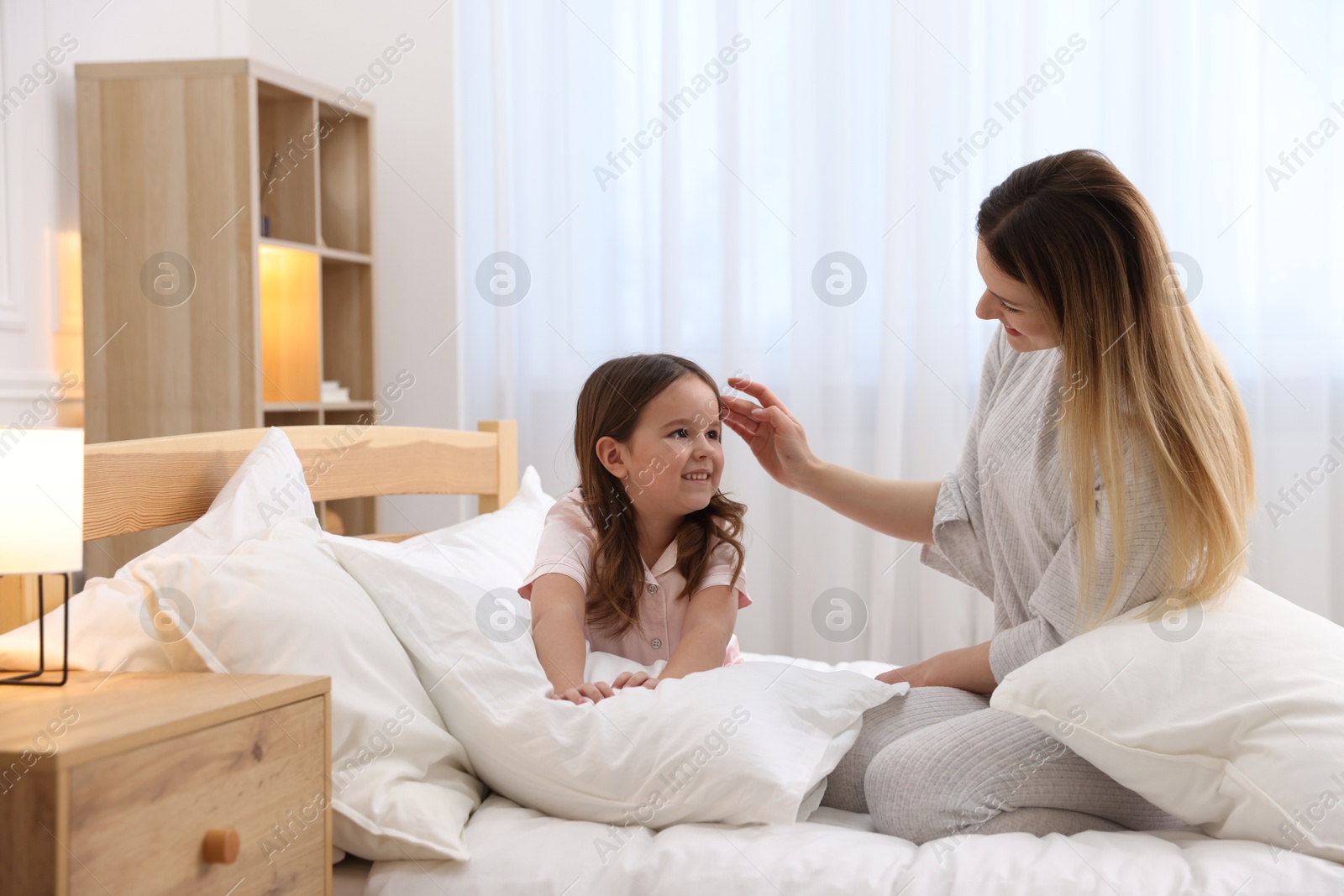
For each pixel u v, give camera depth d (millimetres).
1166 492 946
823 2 2367
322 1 2684
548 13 2559
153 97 2166
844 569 2377
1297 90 2139
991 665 1094
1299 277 2148
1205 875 759
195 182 2160
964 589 2291
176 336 2176
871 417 2428
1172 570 941
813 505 2371
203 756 708
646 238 2520
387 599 1003
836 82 2361
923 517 1338
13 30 2023
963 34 2281
